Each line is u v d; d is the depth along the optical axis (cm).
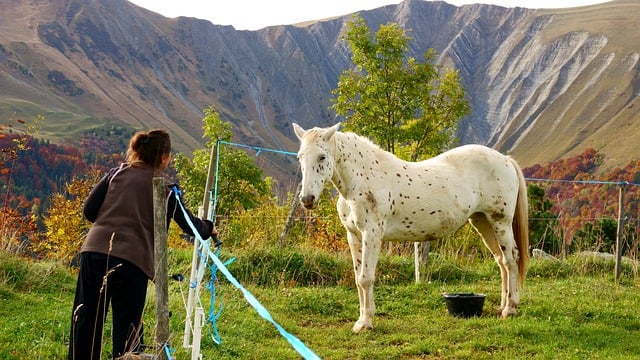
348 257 1202
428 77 1622
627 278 1172
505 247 875
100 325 452
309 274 1130
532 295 989
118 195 461
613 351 690
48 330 672
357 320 849
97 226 455
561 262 1273
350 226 822
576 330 771
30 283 909
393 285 1098
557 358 657
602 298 977
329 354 671
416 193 820
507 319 827
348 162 788
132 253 444
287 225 1328
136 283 445
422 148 1688
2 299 811
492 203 873
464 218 858
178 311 770
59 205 1520
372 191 795
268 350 665
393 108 1623
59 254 1385
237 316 813
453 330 773
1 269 913
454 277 1184
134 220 454
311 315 876
